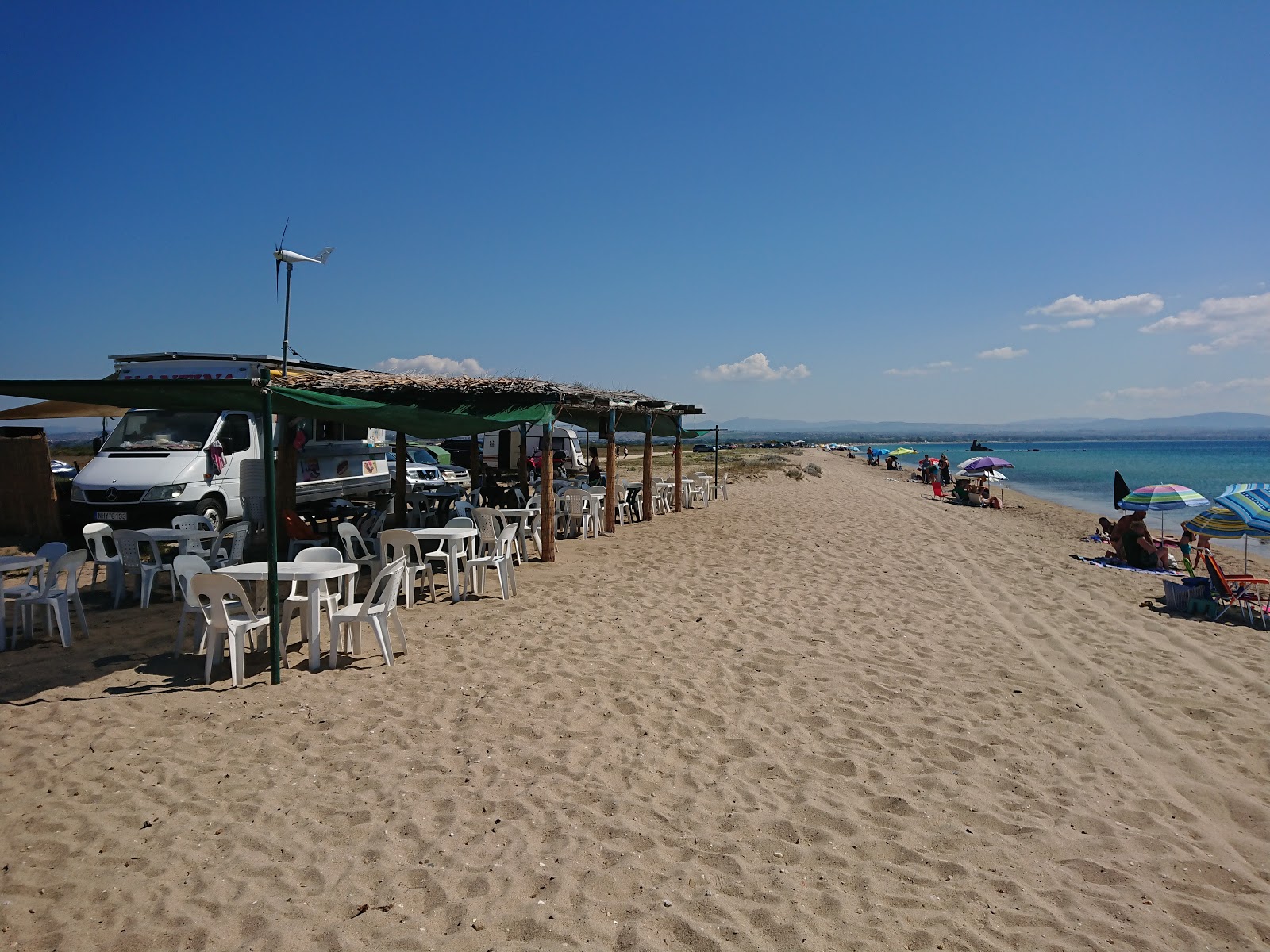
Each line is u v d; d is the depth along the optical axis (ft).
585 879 11.80
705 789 14.82
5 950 10.07
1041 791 15.11
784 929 10.76
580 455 85.56
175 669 21.25
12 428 43.14
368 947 10.19
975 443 368.07
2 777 14.83
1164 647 25.23
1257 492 30.94
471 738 16.85
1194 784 15.56
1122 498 49.65
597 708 18.66
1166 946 10.59
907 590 32.78
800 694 19.97
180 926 10.61
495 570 35.70
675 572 35.73
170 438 39.50
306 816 13.50
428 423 29.17
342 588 26.58
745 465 129.29
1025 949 10.48
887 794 14.80
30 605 23.90
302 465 43.70
